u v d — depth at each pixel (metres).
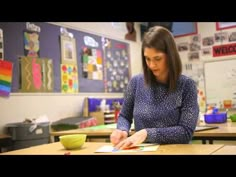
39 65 3.68
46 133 3.29
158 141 1.46
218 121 2.71
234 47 5.12
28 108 3.52
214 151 1.24
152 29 1.60
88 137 2.47
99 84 4.62
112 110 4.42
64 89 4.01
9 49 3.37
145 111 1.64
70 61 4.13
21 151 1.52
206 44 5.37
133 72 5.41
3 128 3.24
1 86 3.25
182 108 1.57
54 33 3.92
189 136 1.50
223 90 5.21
